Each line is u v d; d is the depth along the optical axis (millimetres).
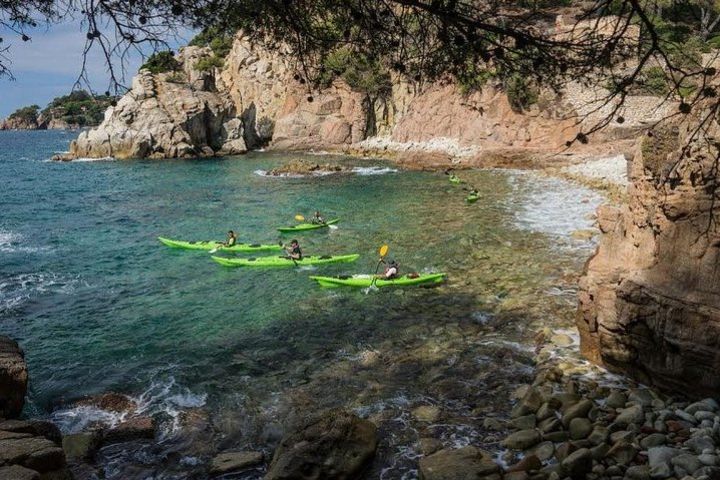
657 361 9219
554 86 4172
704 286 8547
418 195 31922
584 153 38438
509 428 9125
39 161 58312
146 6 4277
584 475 7621
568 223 23625
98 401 10789
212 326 14297
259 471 8516
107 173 46500
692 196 8570
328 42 4812
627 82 3705
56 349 13195
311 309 15156
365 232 23641
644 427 8445
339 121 58219
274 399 10656
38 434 7211
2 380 8789
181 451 9109
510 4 4008
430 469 7793
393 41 4613
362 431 8641
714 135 8266
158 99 59719
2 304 16125
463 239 21516
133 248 22359
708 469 7145
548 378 10391
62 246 22812
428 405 10086
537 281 16344
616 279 10031
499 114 45000
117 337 13781
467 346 12414
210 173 45062
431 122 51156
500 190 32312
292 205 30625
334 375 11461
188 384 11391
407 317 14289
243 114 65188
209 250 21797
